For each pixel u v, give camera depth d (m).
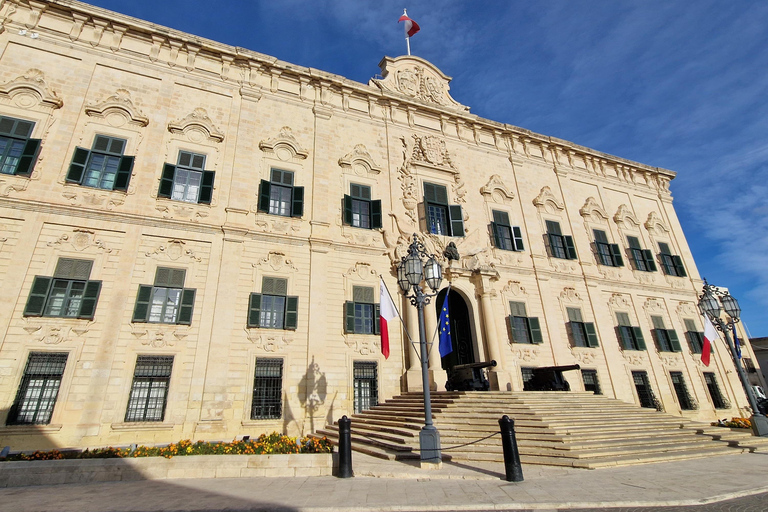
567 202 25.17
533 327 20.77
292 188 18.58
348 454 9.72
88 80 16.42
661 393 22.05
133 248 14.99
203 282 15.60
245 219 17.12
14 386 12.30
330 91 21.30
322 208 18.70
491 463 10.66
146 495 7.87
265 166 18.44
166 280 15.16
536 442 11.84
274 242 17.27
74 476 9.31
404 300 18.75
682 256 27.64
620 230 26.17
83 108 16.03
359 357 17.16
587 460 10.80
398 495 7.66
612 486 8.23
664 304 25.06
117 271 14.53
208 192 16.80
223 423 14.16
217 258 16.09
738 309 15.78
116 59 17.17
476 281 20.17
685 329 24.81
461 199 21.97
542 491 7.84
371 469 9.90
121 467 9.62
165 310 14.84
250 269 16.52
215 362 14.69
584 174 26.94
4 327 12.63
